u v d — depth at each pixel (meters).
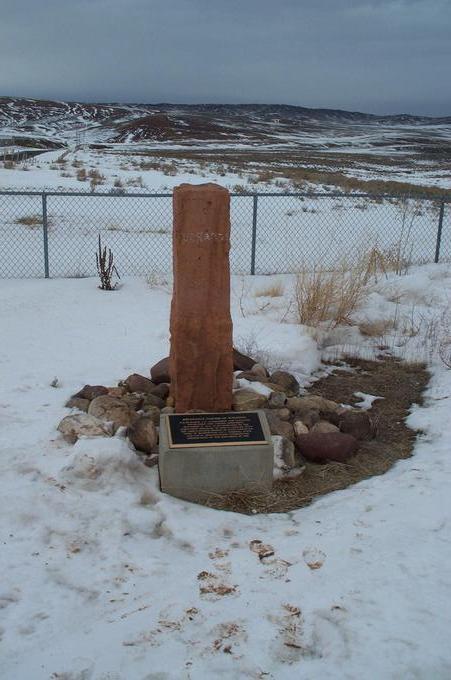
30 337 8.51
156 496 4.71
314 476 5.17
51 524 4.23
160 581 3.73
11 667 3.05
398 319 9.48
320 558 3.90
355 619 3.34
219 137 100.25
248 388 6.16
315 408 6.02
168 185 27.36
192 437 4.80
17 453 5.10
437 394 6.86
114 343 8.27
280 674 3.01
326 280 9.76
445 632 3.25
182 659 3.10
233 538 4.21
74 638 3.25
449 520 4.25
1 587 3.62
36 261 14.52
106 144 77.25
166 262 14.73
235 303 10.23
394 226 20.77
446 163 63.50
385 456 5.52
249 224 19.83
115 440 4.99
